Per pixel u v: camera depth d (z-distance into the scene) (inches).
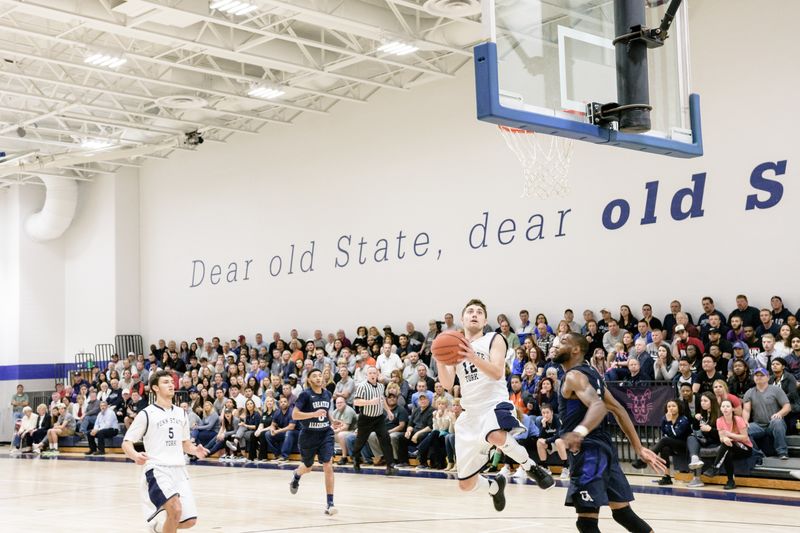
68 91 811.4
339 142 820.6
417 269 752.3
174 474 270.8
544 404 535.5
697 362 514.9
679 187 597.6
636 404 518.0
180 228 971.9
